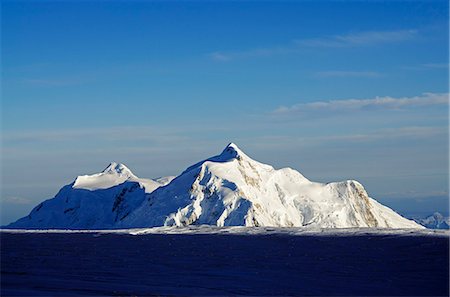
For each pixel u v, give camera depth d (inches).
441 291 4256.9
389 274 5142.7
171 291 4119.1
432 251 7111.2
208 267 5718.5
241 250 7844.5
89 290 4126.5
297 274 5147.6
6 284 4409.5
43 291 4069.9
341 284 4552.2
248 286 4409.5
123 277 4904.0
